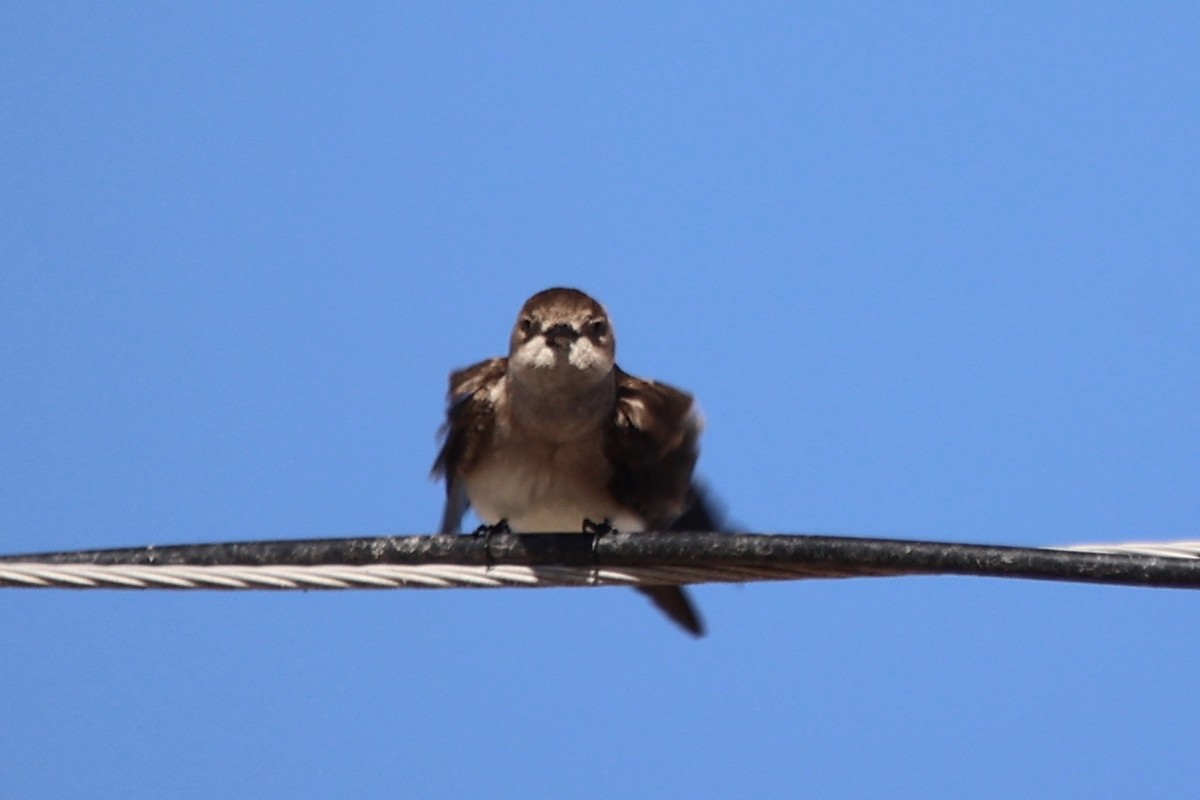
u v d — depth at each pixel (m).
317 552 12.43
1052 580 11.48
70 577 11.45
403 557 12.55
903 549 11.79
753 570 12.20
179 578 11.55
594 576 12.30
